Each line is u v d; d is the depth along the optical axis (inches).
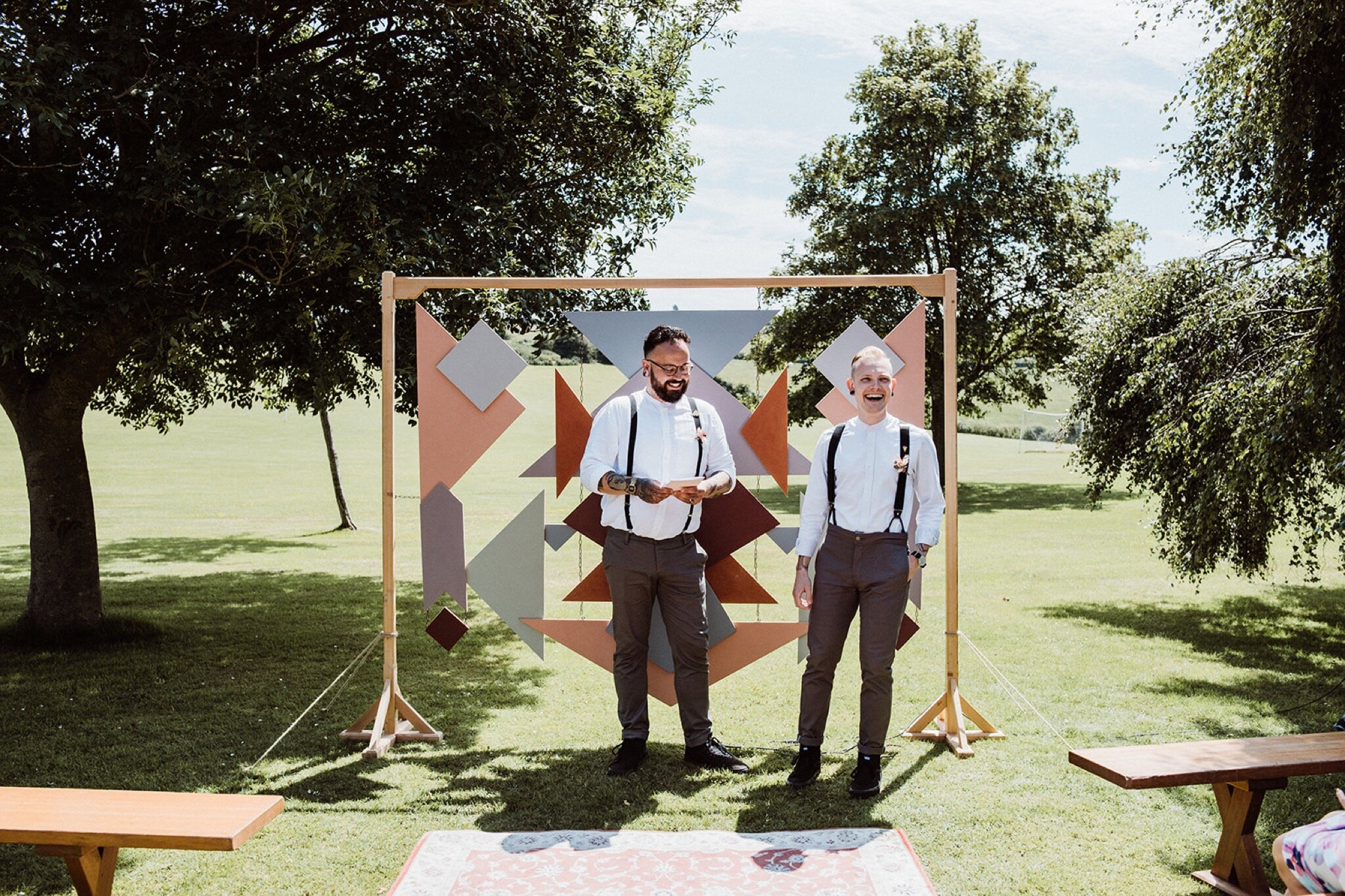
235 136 248.8
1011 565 479.5
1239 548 300.4
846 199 971.3
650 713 226.7
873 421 172.4
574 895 128.4
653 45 393.4
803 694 173.9
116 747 197.0
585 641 205.2
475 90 285.4
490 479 1056.8
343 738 202.4
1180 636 308.0
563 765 185.3
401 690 247.8
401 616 356.8
